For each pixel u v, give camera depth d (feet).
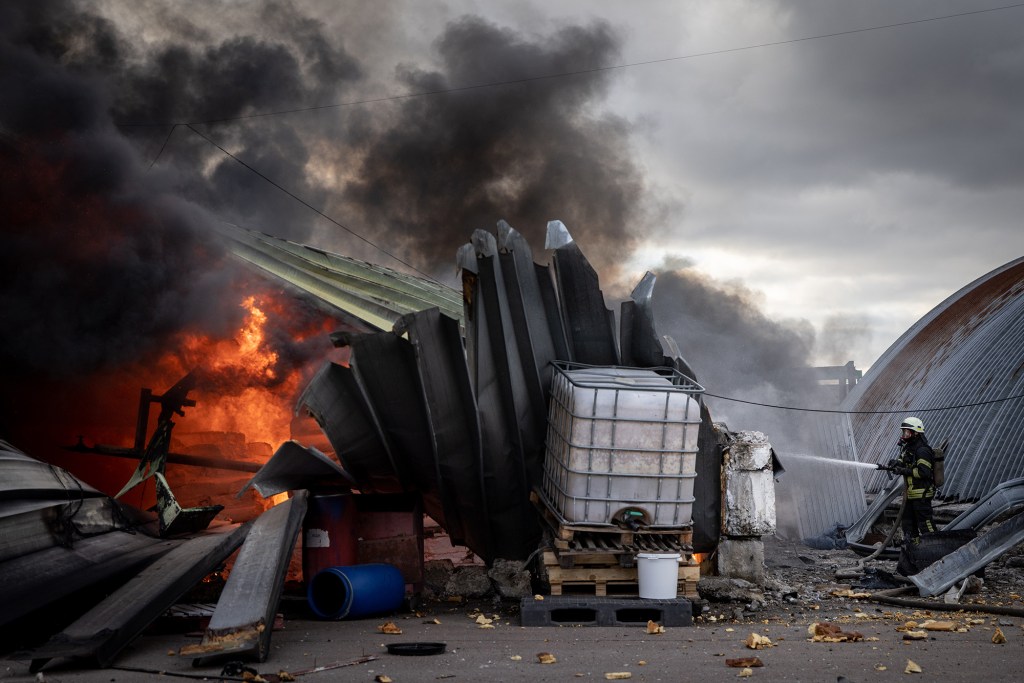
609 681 17.56
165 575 24.47
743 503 32.68
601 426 28.53
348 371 31.60
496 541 34.55
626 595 28.99
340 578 29.58
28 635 22.31
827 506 54.29
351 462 33.09
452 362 30.25
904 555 34.22
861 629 24.98
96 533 28.60
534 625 26.86
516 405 31.68
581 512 28.53
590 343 33.37
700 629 25.85
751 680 17.31
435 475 33.12
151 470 38.83
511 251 31.50
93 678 18.38
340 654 21.25
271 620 21.40
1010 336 58.23
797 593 32.07
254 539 25.12
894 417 69.56
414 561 31.40
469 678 18.02
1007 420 51.37
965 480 51.52
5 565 22.50
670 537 29.86
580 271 32.83
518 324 31.68
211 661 19.89
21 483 25.20
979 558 31.65
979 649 20.99
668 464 28.86
